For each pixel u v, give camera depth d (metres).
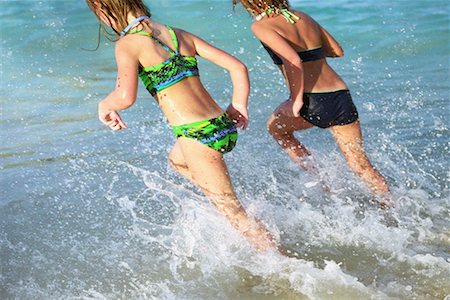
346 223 10.52
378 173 11.20
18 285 9.09
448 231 10.30
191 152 9.40
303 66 10.87
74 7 26.38
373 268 9.41
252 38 23.08
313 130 14.43
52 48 22.12
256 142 13.85
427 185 11.82
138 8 9.38
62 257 9.79
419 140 13.72
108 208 11.27
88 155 13.46
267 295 8.84
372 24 23.88
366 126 14.51
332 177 11.80
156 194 11.74
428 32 22.66
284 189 11.76
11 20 24.75
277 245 9.62
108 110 9.13
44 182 12.23
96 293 8.90
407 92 16.91
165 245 10.09
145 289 9.02
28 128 14.95
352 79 18.20
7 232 10.48
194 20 25.02
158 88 9.34
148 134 14.59
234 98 9.73
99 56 21.36
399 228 10.36
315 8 26.12
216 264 9.52
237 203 9.57
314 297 8.69
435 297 8.66
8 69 19.73
